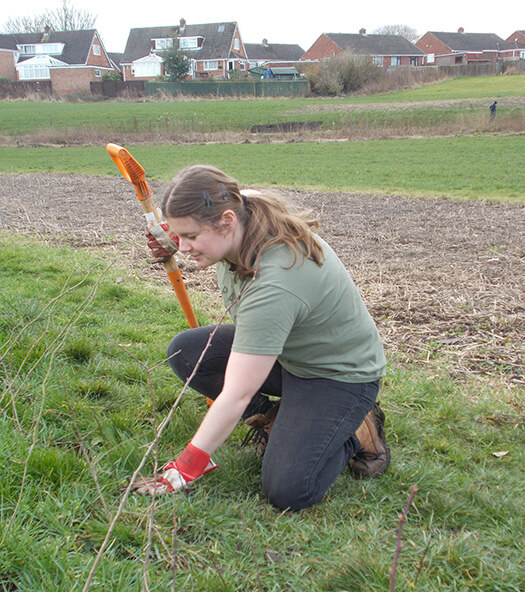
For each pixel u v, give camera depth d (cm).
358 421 250
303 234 224
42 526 218
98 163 2161
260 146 2745
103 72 7925
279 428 246
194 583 195
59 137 2997
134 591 185
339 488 261
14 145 2878
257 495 248
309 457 237
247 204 221
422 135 2992
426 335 479
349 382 247
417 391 365
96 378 350
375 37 8475
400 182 1602
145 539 213
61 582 190
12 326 402
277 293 215
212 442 228
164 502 235
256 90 5569
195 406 328
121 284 590
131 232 907
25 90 6022
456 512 245
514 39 9988
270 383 276
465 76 6469
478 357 435
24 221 988
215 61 7612
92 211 1116
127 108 4509
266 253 219
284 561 213
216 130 3341
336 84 5388
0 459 243
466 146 2459
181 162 2141
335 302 233
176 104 4831
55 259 683
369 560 206
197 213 202
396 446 303
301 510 242
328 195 1384
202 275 662
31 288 538
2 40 7706
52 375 336
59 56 7669
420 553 216
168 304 521
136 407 321
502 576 208
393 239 870
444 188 1478
